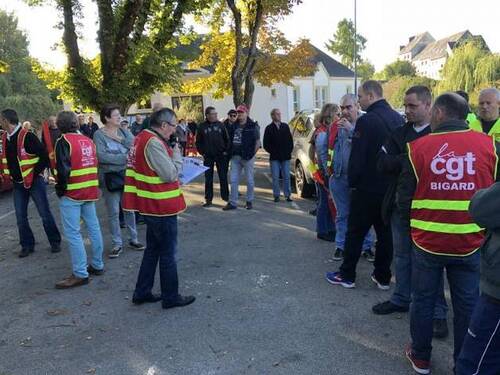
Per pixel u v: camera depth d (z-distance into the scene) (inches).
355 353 145.2
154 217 174.4
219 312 177.3
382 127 172.6
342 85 1338.6
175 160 178.5
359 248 190.1
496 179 118.2
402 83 1628.9
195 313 177.3
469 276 122.4
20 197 256.7
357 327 161.6
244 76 544.7
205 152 362.9
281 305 181.2
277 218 320.2
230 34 635.5
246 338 156.9
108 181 243.1
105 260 244.4
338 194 222.8
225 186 378.6
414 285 129.4
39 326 173.0
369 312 172.6
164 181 171.0
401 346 148.6
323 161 248.4
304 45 662.5
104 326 170.4
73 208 206.5
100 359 148.4
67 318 178.4
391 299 171.8
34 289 209.6
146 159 169.8
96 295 199.3
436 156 118.3
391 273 205.0
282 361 142.3
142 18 507.5
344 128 215.8
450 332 156.8
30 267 240.5
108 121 243.9
